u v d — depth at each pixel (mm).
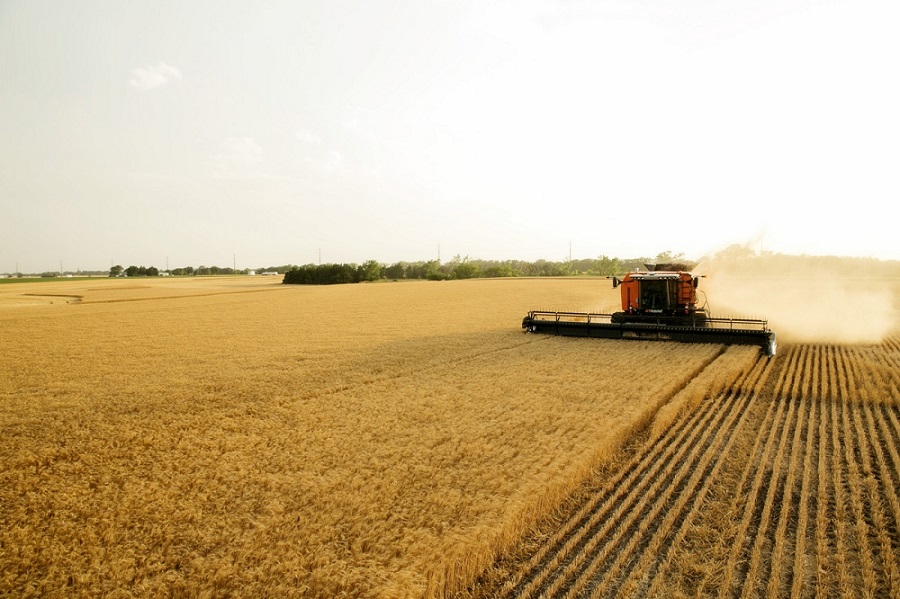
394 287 77438
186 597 5438
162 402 13086
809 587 5645
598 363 16562
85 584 5633
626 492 7961
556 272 157250
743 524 6840
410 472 8320
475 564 6004
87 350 21891
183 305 48656
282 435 10305
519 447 9273
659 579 5746
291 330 28391
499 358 18078
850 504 7320
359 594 5367
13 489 8094
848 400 12672
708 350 18688
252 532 6586
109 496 7750
